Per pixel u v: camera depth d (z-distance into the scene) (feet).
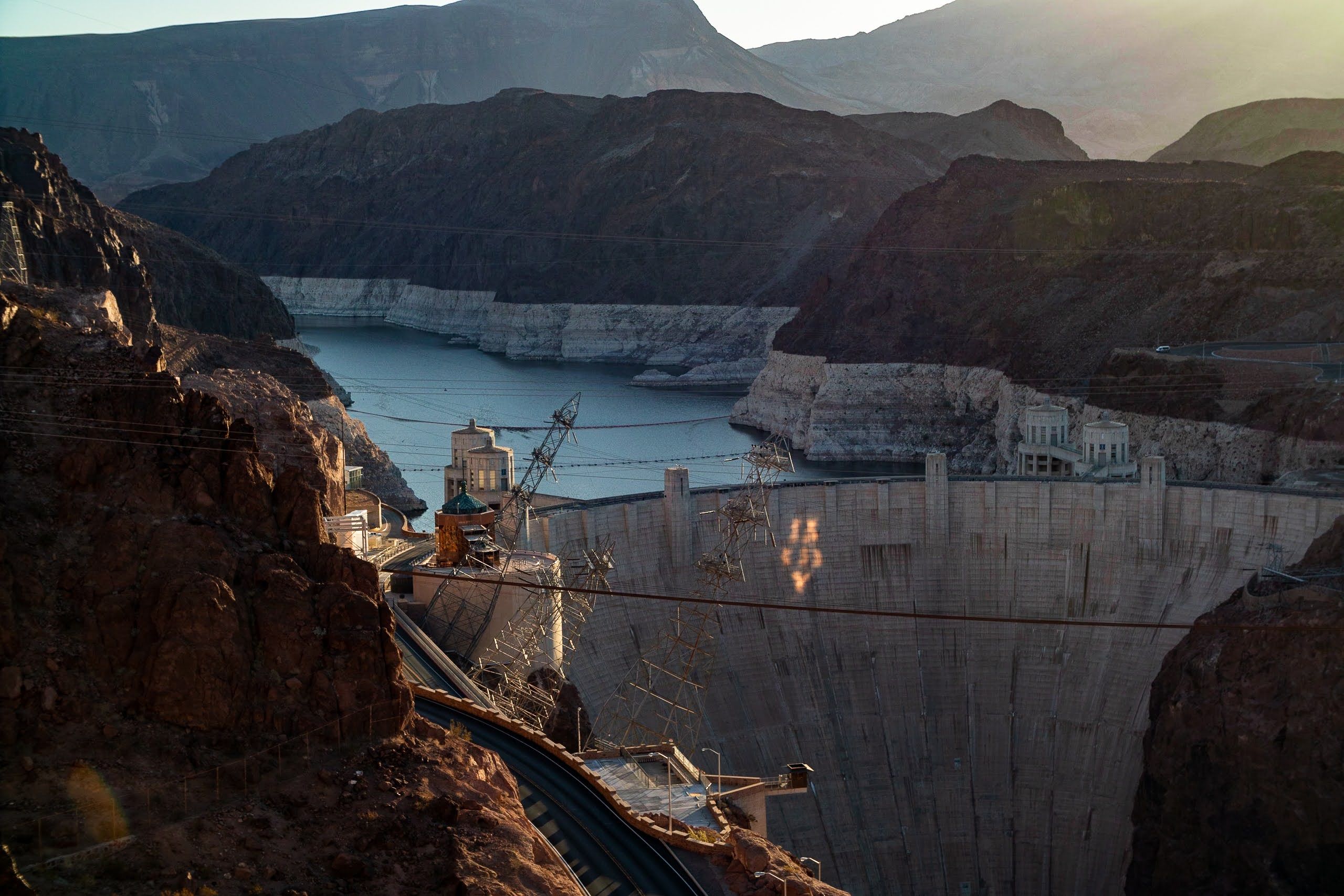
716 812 298.76
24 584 214.48
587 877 251.80
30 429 238.48
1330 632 512.22
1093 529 639.76
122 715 210.18
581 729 429.79
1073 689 617.62
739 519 532.73
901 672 627.05
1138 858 548.72
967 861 583.17
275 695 220.84
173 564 223.71
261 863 197.06
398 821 214.07
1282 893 501.15
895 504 649.20
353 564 243.40
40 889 177.99
